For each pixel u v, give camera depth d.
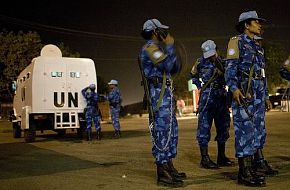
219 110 6.45
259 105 5.37
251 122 5.09
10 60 37.75
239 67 5.19
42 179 6.21
